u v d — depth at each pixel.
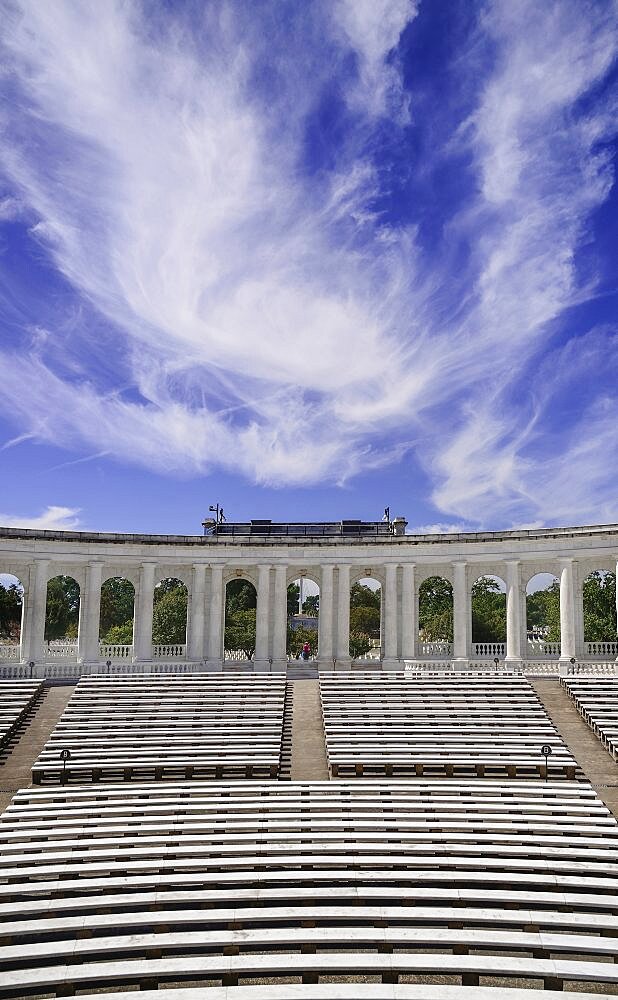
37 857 23.23
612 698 42.00
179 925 21.19
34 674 52.03
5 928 19.05
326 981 19.28
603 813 27.58
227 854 23.84
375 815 27.28
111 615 110.31
